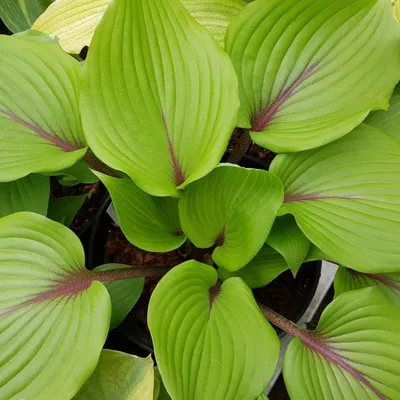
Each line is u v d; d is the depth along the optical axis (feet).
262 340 1.05
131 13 1.09
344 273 1.32
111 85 1.11
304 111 1.28
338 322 1.18
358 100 1.26
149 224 1.26
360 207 1.20
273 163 1.29
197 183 1.14
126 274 1.25
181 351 1.01
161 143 1.17
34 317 1.06
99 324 1.03
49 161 1.16
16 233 1.12
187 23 1.12
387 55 1.26
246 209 1.16
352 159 1.25
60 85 1.27
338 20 1.27
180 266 1.12
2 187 1.33
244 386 1.02
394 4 1.46
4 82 1.27
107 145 1.09
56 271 1.13
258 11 1.24
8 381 1.00
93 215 1.78
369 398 1.10
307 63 1.30
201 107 1.15
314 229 1.18
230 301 1.14
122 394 1.11
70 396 0.96
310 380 1.11
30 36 1.38
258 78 1.31
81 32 1.68
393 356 1.12
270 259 1.35
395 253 1.14
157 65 1.15
